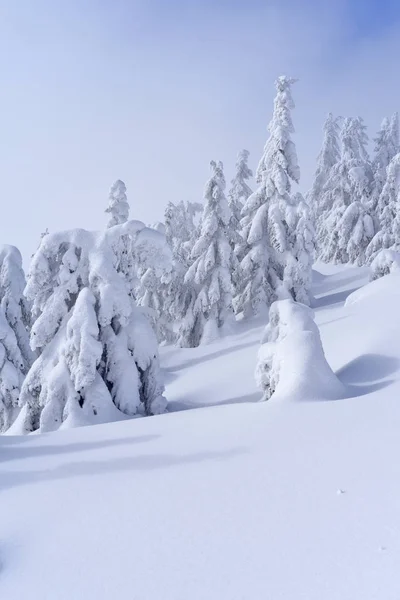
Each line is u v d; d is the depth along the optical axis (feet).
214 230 92.27
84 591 11.51
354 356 41.24
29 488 19.33
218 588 10.91
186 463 20.06
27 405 43.06
